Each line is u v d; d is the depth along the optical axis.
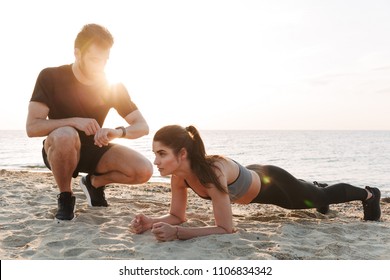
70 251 2.93
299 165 26.22
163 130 3.11
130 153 4.04
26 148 48.22
